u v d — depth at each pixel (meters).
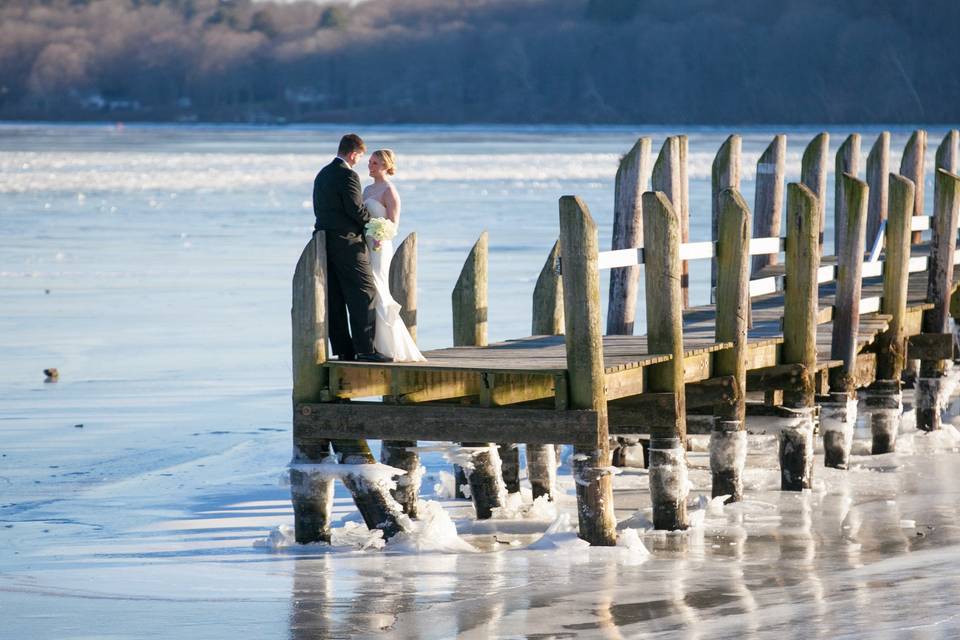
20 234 106.31
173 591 25.73
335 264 29.11
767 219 47.06
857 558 27.70
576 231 26.36
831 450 37.00
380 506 29.20
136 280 81.62
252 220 121.00
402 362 28.95
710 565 27.11
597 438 26.91
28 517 32.97
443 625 23.33
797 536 29.58
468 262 33.56
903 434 41.94
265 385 52.12
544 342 34.19
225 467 39.06
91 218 120.81
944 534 29.91
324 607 24.53
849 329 36.16
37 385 51.66
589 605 24.33
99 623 23.77
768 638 22.11
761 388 33.78
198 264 89.69
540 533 30.53
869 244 50.88
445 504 34.69
